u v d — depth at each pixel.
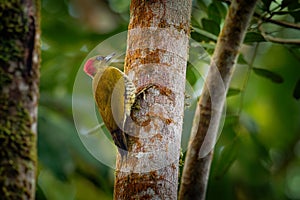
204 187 8.48
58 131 9.60
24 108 4.67
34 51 4.78
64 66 11.96
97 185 10.97
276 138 14.60
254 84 14.22
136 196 6.05
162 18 6.57
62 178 9.29
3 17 4.71
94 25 13.01
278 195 14.73
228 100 12.43
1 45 4.67
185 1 6.76
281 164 15.18
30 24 4.78
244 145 12.23
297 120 14.50
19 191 4.54
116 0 13.28
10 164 4.54
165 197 6.05
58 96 11.33
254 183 12.95
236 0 8.31
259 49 13.92
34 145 4.71
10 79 4.64
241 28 8.34
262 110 14.45
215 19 9.72
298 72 14.09
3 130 4.57
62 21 12.30
